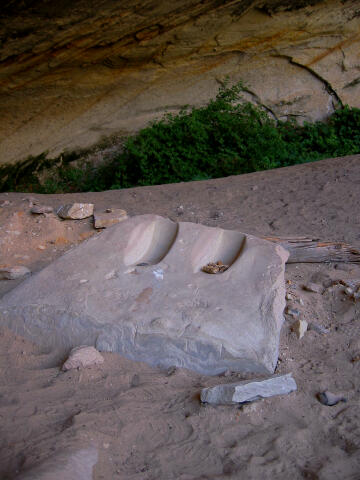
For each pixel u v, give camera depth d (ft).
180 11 29.53
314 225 17.22
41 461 6.72
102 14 26.53
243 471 7.00
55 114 33.12
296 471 7.07
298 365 9.71
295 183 22.22
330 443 7.67
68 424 7.73
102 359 9.47
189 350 9.33
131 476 6.91
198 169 31.45
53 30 26.37
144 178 31.42
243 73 36.58
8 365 9.63
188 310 9.81
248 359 9.12
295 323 10.80
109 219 17.54
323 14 34.99
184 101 35.68
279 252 11.74
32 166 33.60
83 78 31.94
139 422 7.93
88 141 34.42
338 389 8.93
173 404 8.41
